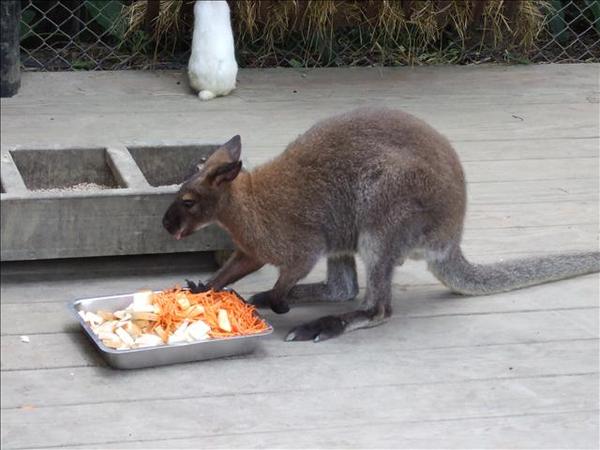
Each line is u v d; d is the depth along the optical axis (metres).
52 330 3.34
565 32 5.87
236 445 2.92
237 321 3.29
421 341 3.34
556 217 4.04
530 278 3.59
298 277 3.40
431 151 3.38
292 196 3.36
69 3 5.57
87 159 3.88
